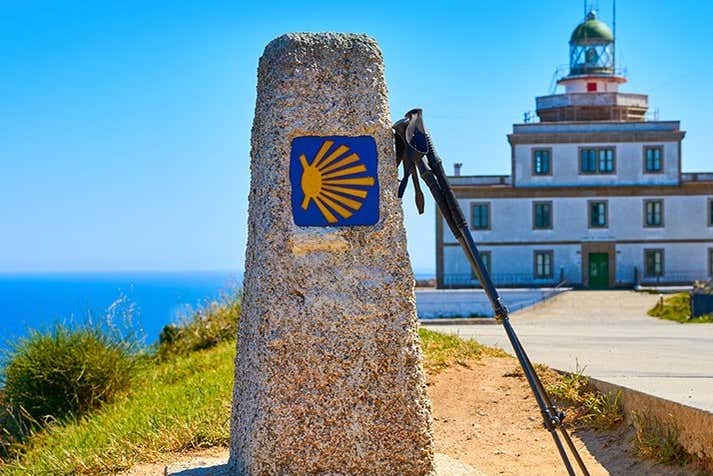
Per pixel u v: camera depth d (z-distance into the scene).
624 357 12.69
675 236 57.41
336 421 5.98
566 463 5.79
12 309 44.56
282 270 5.99
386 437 6.04
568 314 42.97
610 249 57.22
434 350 11.45
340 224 6.07
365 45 6.21
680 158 57.38
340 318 6.00
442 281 56.44
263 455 5.93
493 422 8.53
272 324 5.96
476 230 57.38
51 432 11.09
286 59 6.12
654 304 45.22
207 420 8.62
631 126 57.41
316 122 6.08
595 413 8.04
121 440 8.46
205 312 18.14
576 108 61.31
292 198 6.05
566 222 57.44
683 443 6.66
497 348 12.42
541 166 57.50
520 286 57.09
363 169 6.11
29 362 12.35
